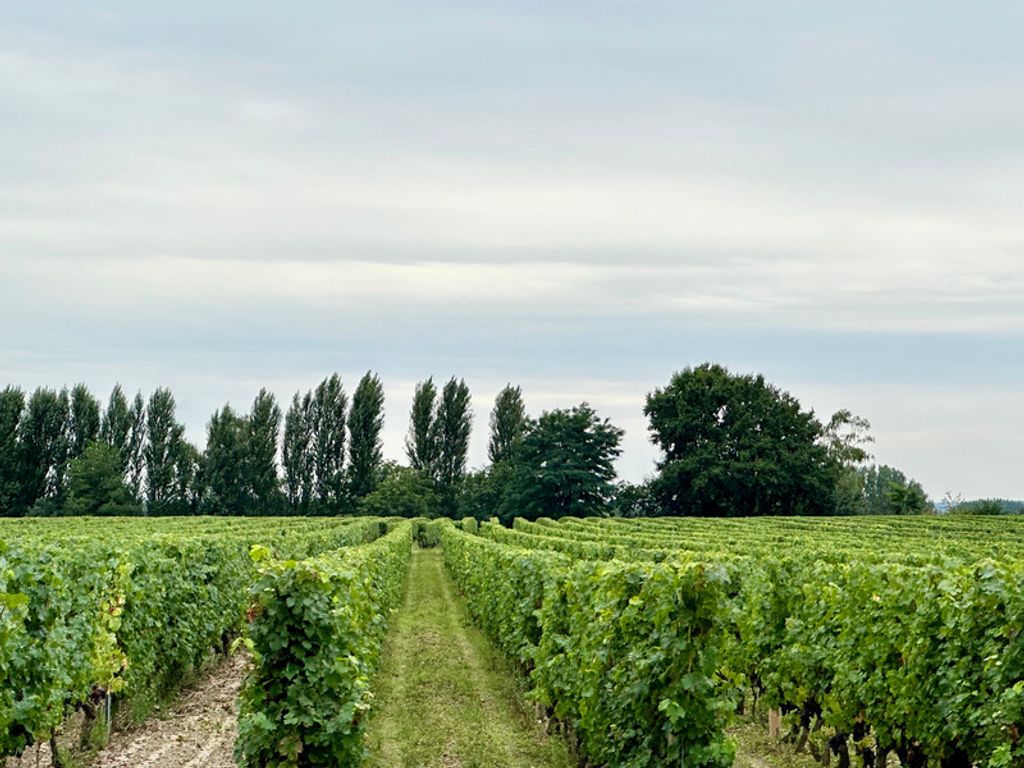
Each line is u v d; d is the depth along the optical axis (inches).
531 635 628.4
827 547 954.1
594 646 434.6
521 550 770.8
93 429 3302.2
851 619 467.5
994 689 366.6
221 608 743.1
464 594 1178.0
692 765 371.6
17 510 3125.0
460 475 3732.8
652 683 382.3
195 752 494.6
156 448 3385.8
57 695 432.1
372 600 636.7
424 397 3742.6
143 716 559.2
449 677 684.1
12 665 385.4
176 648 616.7
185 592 646.5
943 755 414.0
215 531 1553.9
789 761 507.8
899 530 1705.2
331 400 3563.0
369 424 3535.9
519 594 671.8
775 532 1646.2
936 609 414.9
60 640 433.4
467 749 498.3
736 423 3218.5
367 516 3102.9
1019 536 1485.0
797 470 3166.8
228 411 3457.2
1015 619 363.3
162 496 3378.4
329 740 383.6
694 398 3316.9
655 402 3395.7
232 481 3420.3
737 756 516.4
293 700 385.4
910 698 420.2
